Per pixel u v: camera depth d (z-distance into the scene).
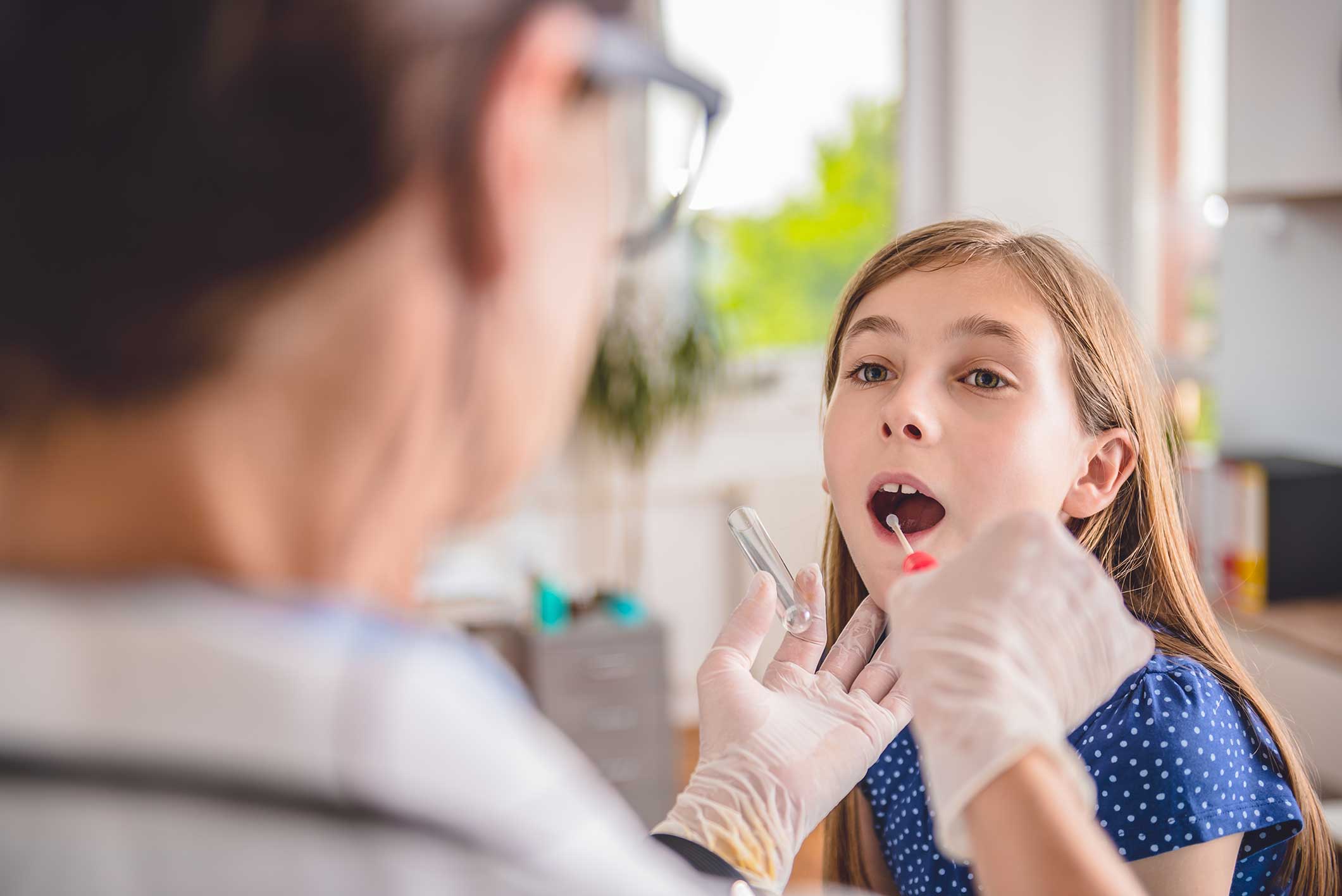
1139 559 0.90
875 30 3.74
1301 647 2.33
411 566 0.34
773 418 3.78
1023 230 0.90
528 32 0.30
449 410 0.33
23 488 0.30
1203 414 3.31
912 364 0.81
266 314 0.30
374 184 0.29
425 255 0.31
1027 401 0.79
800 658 0.72
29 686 0.28
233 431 0.31
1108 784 0.79
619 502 3.70
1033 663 0.47
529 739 0.32
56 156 0.28
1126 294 3.68
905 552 0.80
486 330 0.32
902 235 0.90
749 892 0.51
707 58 3.68
